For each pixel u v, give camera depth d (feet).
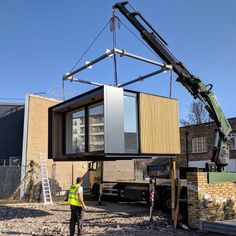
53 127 52.60
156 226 41.11
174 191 41.34
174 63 48.65
